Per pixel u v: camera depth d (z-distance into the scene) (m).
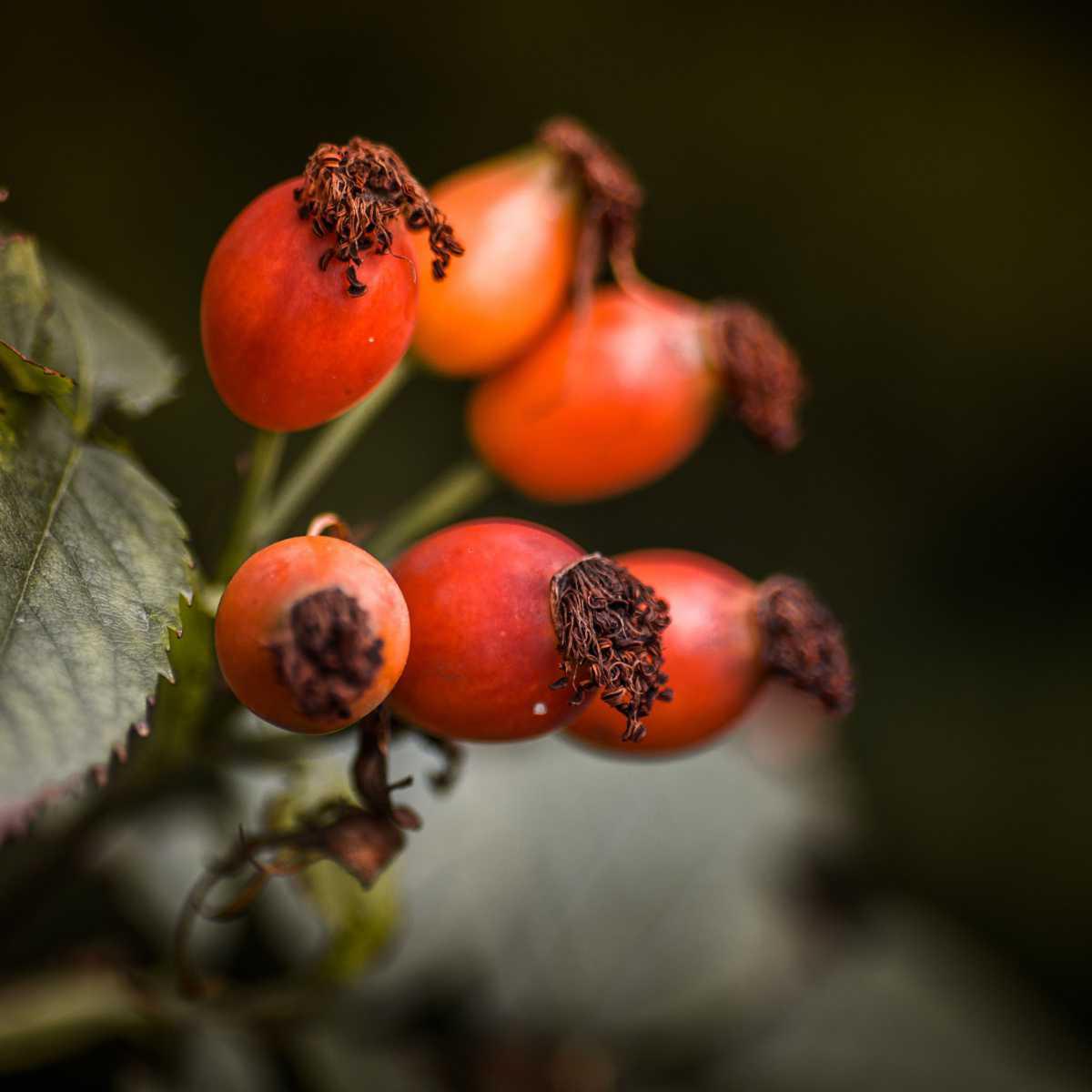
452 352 0.31
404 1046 0.34
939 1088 0.34
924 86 0.95
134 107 0.77
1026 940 0.65
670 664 0.30
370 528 0.30
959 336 0.87
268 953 0.33
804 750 0.38
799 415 0.84
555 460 0.31
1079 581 0.81
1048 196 0.93
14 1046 0.30
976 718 0.74
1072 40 0.99
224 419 0.63
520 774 0.35
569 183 0.31
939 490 0.84
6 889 0.30
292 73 0.82
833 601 0.78
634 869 0.35
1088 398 0.87
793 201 0.89
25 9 0.76
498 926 0.34
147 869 0.33
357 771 0.29
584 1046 0.34
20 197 0.72
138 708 0.27
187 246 0.75
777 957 0.35
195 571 0.28
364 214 0.28
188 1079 0.32
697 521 0.75
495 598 0.28
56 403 0.28
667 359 0.31
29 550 0.27
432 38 0.85
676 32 0.91
